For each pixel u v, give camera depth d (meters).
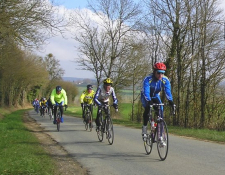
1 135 9.41
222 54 15.88
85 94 12.07
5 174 4.69
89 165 5.83
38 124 16.50
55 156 6.76
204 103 16.48
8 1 12.28
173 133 11.28
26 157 5.97
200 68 16.66
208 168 5.23
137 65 25.45
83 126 14.86
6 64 31.69
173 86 18.14
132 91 26.22
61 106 12.12
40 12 13.12
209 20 15.96
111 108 27.78
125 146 7.92
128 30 24.48
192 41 16.72
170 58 17.94
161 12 17.19
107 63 25.55
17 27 12.95
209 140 9.05
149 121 6.36
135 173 5.09
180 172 5.02
